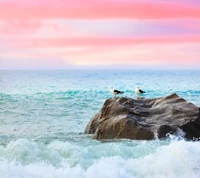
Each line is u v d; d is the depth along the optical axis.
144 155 15.81
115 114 22.06
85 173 12.92
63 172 12.93
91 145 18.02
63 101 46.34
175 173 13.68
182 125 20.30
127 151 16.16
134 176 13.32
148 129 19.83
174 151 14.51
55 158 14.90
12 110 38.09
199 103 47.12
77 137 22.22
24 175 12.45
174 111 21.67
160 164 14.09
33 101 46.25
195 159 14.22
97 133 21.09
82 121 31.36
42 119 32.44
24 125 29.12
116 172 13.00
